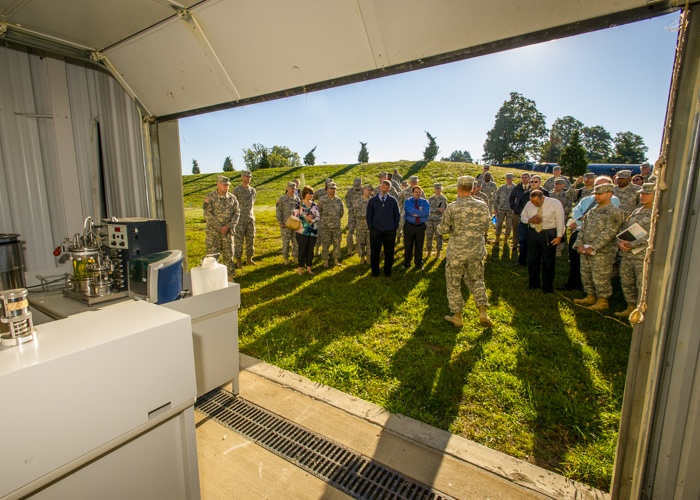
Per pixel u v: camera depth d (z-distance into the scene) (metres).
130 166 3.50
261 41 2.38
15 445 1.01
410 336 3.92
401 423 2.47
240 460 2.15
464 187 3.80
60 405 1.09
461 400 2.78
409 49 2.00
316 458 2.17
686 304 1.30
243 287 5.84
